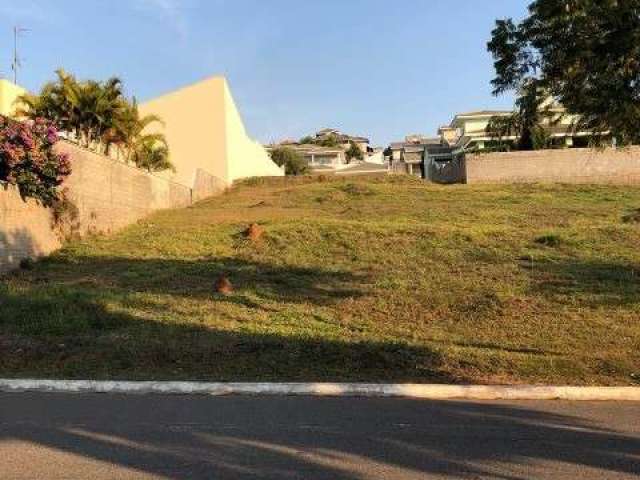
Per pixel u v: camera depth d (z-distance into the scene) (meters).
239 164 40.22
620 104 7.77
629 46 7.37
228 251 14.94
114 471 4.60
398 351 7.98
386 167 67.38
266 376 7.36
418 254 14.20
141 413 6.04
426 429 5.66
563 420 5.99
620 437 5.50
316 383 6.96
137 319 9.21
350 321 9.79
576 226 17.39
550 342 8.88
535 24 8.04
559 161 32.31
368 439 5.36
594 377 7.50
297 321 9.60
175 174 33.94
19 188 12.90
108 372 7.40
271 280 12.28
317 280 12.30
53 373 7.34
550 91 8.22
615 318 9.97
